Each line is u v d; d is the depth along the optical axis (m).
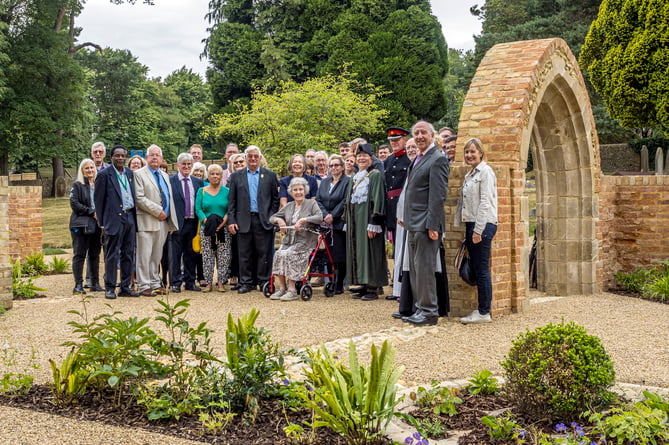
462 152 8.41
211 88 32.84
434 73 29.58
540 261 10.69
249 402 4.49
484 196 7.46
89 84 47.28
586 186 10.24
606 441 3.90
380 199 9.17
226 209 10.21
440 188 7.41
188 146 60.72
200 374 4.70
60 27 38.28
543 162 10.49
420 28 30.17
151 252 9.88
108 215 9.49
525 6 36.16
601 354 4.35
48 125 32.44
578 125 10.05
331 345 6.57
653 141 25.91
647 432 3.77
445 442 3.97
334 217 9.81
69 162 46.00
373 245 9.36
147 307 8.75
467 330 7.30
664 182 10.73
